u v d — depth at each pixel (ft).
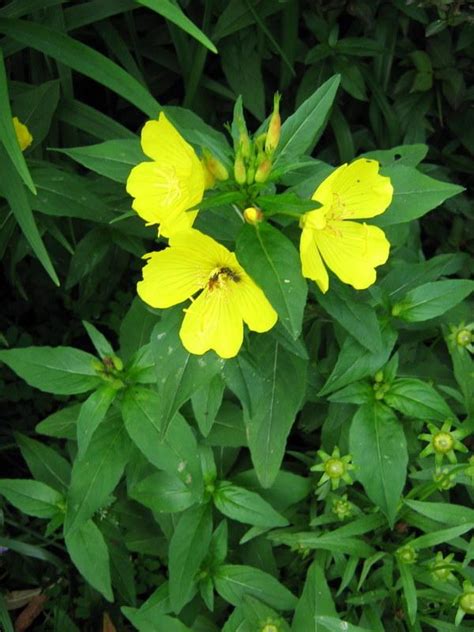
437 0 1.39
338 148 1.63
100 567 1.13
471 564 1.33
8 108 1.01
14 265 1.39
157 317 1.21
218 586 1.15
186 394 0.96
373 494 1.09
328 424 1.20
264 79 1.62
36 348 1.10
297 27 1.50
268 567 1.24
